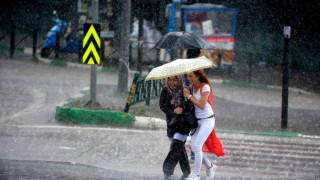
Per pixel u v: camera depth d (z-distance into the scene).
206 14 56.38
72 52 56.97
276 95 48.56
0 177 16.03
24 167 18.61
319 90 53.22
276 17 68.06
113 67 55.78
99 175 17.77
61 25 59.00
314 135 30.78
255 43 68.25
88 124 29.66
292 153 25.09
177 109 17.41
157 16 64.56
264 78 57.47
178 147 17.52
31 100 36.44
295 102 45.53
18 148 23.02
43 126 28.50
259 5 68.44
